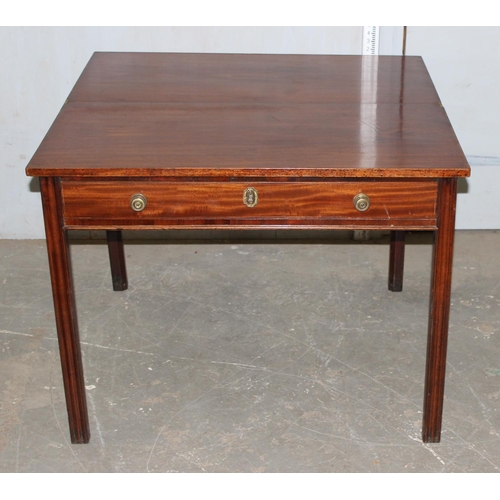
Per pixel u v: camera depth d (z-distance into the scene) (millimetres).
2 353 2947
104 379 2809
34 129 3549
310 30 3402
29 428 2588
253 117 2492
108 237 3219
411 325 3084
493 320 3109
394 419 2607
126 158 2205
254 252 3617
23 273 3471
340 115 2506
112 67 2910
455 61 3477
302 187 2201
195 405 2676
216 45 3430
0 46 3396
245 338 3014
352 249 3635
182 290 3330
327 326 3080
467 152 3648
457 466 2418
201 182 2197
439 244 2260
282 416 2621
